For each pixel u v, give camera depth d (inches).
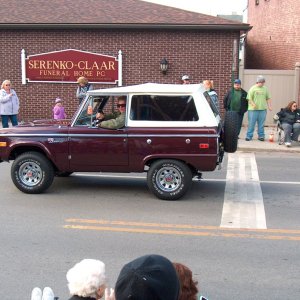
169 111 363.6
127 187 410.3
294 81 780.6
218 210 344.8
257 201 371.2
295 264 245.8
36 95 798.5
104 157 370.0
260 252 262.4
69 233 290.5
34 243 272.7
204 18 778.8
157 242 276.4
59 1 853.2
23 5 833.5
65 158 372.8
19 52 788.0
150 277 95.1
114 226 304.8
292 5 879.1
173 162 363.6
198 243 275.4
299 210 347.9
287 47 911.0
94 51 783.7
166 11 810.8
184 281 115.2
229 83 778.2
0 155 378.3
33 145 373.1
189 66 778.8
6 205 350.9
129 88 368.5
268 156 583.2
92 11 810.8
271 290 215.5
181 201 367.9
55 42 783.7
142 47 778.8
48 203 357.1
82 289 123.1
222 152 386.0
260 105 653.9
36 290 131.9
